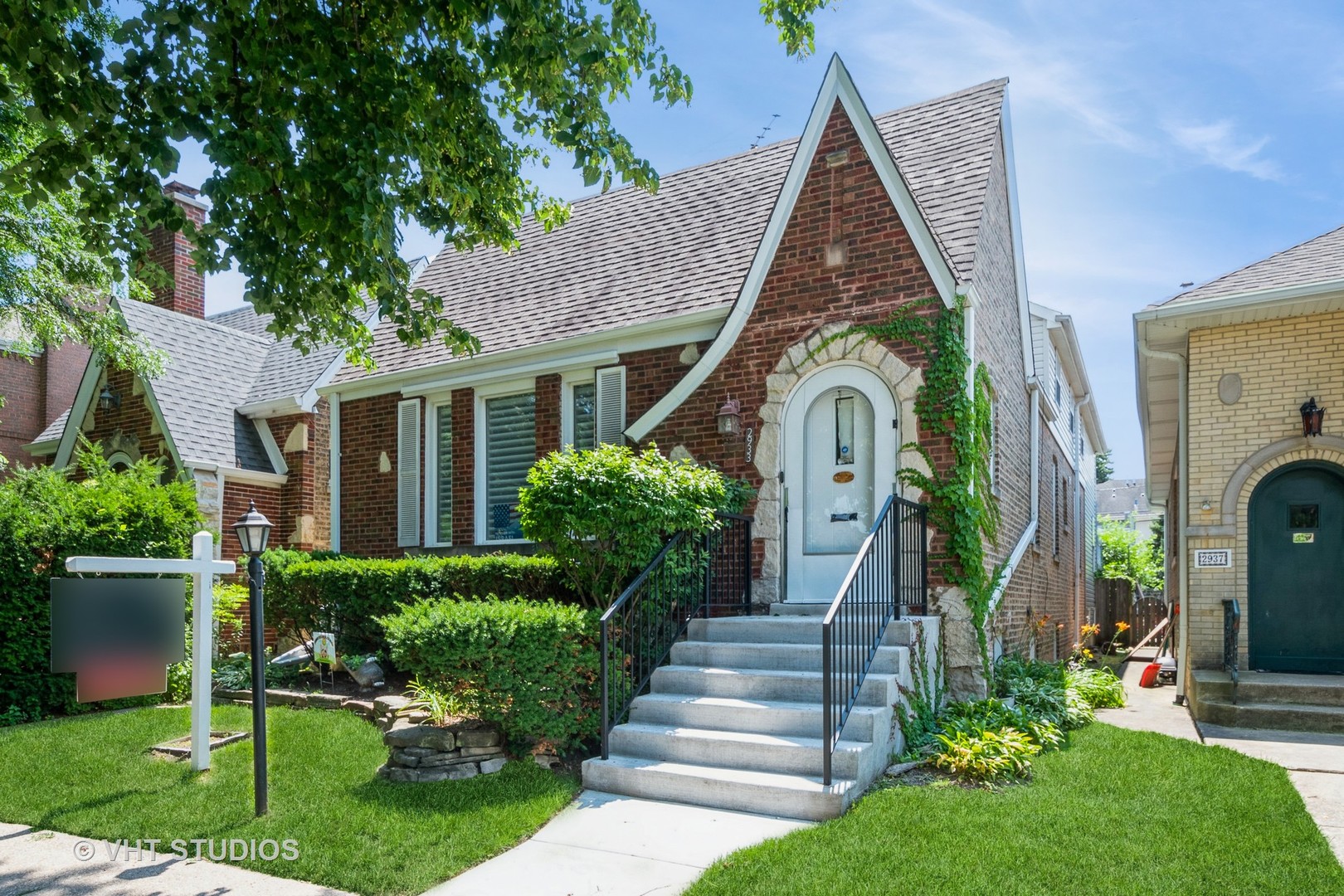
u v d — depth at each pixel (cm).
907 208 816
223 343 1503
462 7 526
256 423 1359
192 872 446
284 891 423
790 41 694
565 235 1344
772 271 898
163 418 1232
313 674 918
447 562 860
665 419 956
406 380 1224
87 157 477
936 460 786
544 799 552
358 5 561
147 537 902
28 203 492
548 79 608
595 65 623
